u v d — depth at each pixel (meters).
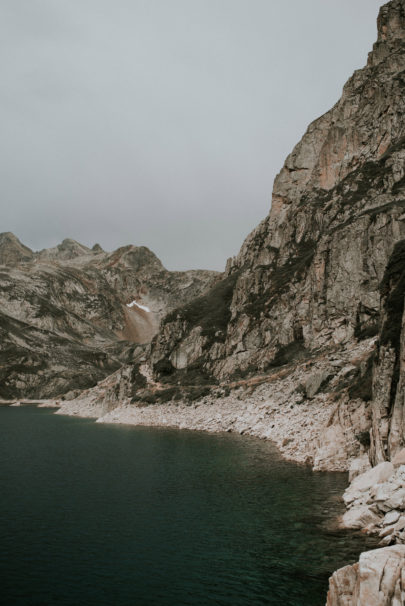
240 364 89.06
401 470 24.66
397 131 97.38
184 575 20.50
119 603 18.20
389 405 29.27
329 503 29.64
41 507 30.70
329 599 16.44
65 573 20.91
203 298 119.62
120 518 28.19
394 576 14.74
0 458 49.78
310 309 81.06
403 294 32.50
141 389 99.81
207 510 29.28
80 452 53.53
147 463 45.62
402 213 70.44
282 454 47.78
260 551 22.66
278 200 118.44
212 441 59.12
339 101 116.75
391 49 114.50
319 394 58.62
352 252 74.00
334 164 106.62
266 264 105.94
